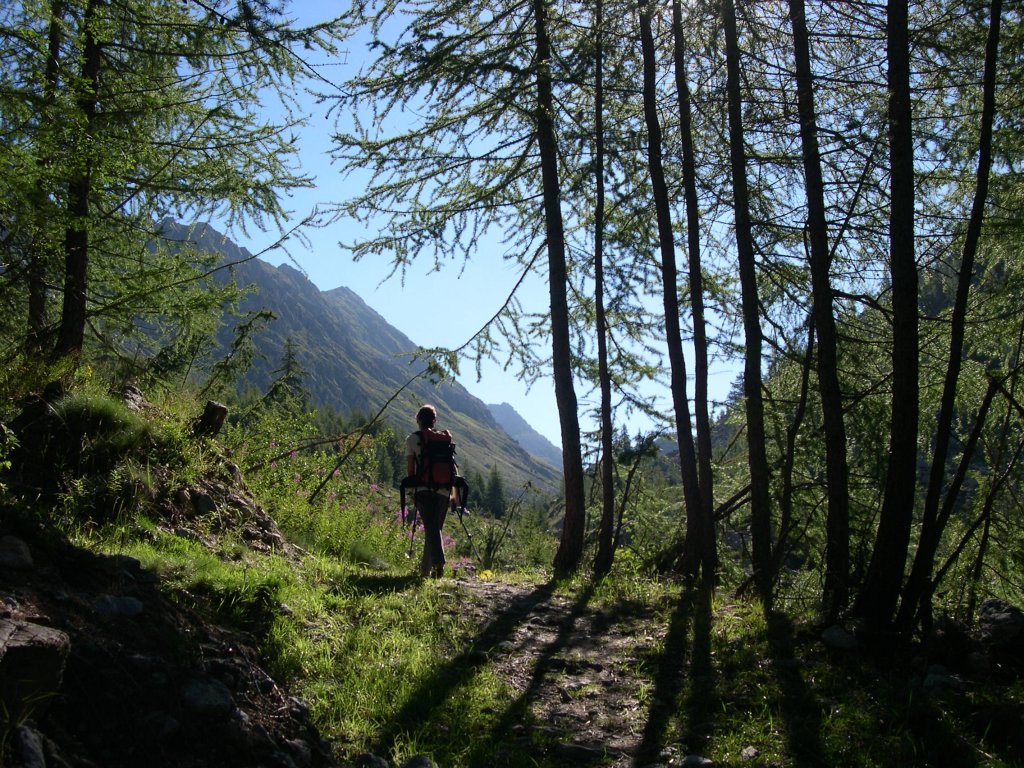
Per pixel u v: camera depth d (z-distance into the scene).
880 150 7.55
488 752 4.52
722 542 10.80
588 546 11.46
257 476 11.24
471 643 6.38
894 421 6.27
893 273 6.37
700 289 9.43
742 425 11.27
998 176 7.77
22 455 6.47
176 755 3.60
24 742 2.93
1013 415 8.52
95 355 9.70
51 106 6.57
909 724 4.73
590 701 5.41
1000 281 8.22
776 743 4.66
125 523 6.45
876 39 7.37
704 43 9.24
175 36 8.16
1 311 8.01
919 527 9.27
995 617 5.93
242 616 5.60
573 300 12.02
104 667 3.80
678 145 10.38
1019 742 4.40
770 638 6.34
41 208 6.50
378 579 8.12
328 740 4.44
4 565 4.23
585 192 11.50
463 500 9.24
